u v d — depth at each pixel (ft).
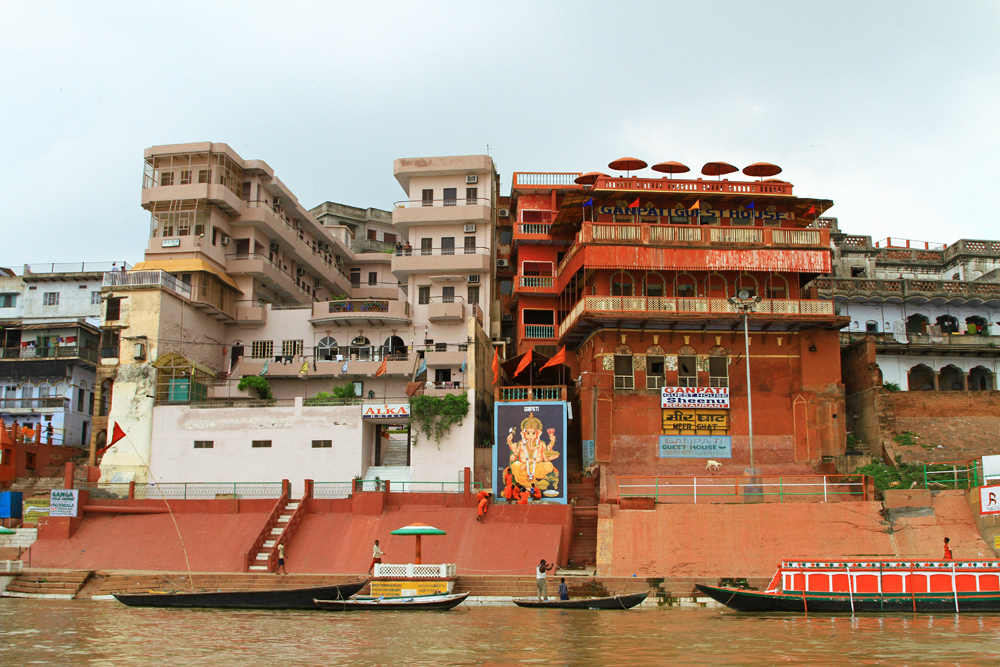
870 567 94.58
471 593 111.75
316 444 148.36
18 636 80.84
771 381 151.74
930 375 185.26
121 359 159.22
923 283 188.96
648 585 109.19
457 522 126.82
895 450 147.13
